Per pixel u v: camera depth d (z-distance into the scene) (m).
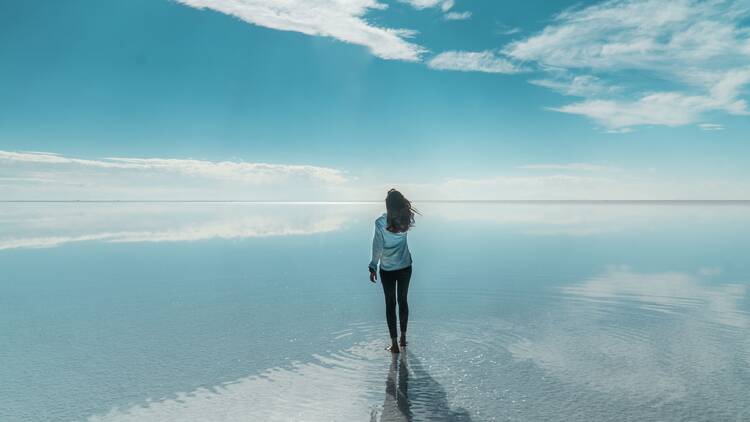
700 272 9.59
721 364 4.31
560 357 4.53
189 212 64.12
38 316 6.25
